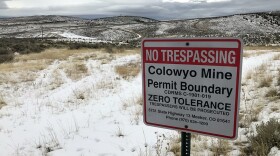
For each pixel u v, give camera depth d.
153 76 2.58
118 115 7.46
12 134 6.59
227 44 2.16
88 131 6.34
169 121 2.58
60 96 10.80
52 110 8.70
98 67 18.00
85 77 14.83
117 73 15.37
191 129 2.46
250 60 16.92
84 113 8.16
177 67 2.43
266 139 4.29
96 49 32.53
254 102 7.02
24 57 24.09
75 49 32.88
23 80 13.98
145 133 5.84
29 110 8.78
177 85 2.46
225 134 2.30
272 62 13.64
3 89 12.08
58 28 146.00
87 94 10.80
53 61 21.42
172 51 2.43
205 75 2.31
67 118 7.72
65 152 5.28
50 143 5.79
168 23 155.00
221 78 2.24
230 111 2.25
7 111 8.73
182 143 2.63
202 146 4.64
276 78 9.20
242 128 5.25
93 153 5.12
